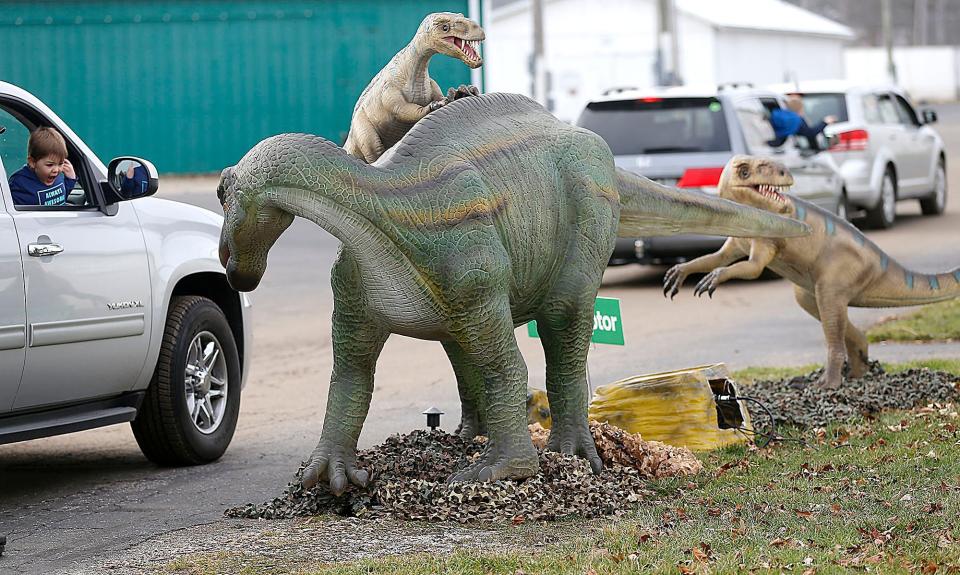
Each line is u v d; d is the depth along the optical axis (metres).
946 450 7.94
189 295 9.28
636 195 7.88
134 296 8.55
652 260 17.14
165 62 34.09
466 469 6.96
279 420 10.66
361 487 6.97
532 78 39.50
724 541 6.17
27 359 7.82
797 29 53.25
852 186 21.45
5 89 8.27
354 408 6.95
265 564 6.09
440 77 31.39
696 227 8.19
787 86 22.22
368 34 34.00
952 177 31.92
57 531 7.29
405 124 7.00
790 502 6.90
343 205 6.32
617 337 8.50
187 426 8.91
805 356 12.47
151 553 6.44
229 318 9.81
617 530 6.41
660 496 7.20
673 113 16.78
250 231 6.39
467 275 6.54
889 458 7.79
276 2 33.88
